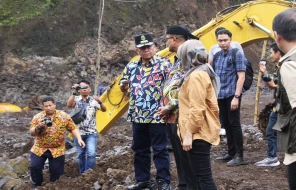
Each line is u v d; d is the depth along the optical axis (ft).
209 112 14.61
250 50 120.57
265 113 26.94
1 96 87.61
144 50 19.45
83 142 24.00
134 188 19.99
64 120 23.81
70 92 92.17
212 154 27.17
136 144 19.97
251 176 21.66
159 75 19.29
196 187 16.07
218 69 23.59
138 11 109.40
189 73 14.73
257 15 31.58
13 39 94.27
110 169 23.17
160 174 19.01
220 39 23.29
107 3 106.52
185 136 14.43
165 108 16.48
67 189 22.15
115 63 100.53
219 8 127.85
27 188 24.71
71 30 99.40
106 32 102.53
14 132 54.70
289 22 10.94
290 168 11.10
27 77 90.79
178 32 18.07
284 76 10.73
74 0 102.68
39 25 97.14
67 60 95.91
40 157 23.72
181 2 116.67
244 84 23.31
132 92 19.76
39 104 77.87
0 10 96.94
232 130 23.70
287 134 11.05
